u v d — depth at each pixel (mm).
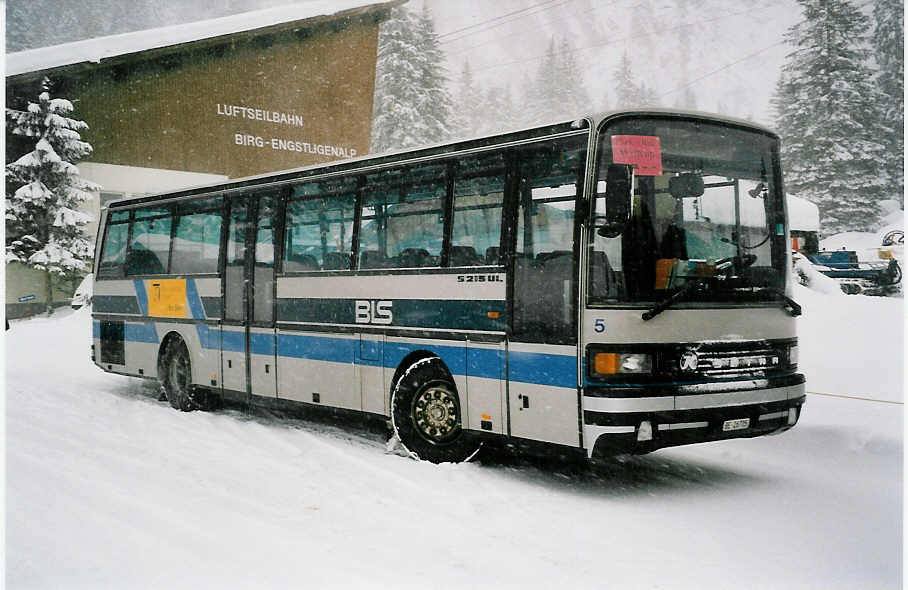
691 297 7508
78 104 31094
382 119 44531
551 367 7625
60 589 5230
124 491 7516
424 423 9000
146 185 31703
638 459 9258
